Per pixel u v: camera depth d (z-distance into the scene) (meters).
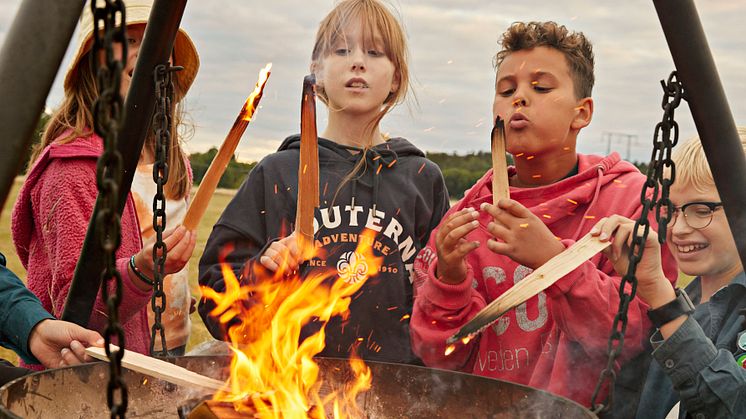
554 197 1.86
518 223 1.50
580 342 1.59
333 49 2.07
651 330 1.64
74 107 1.91
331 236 1.97
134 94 1.38
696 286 1.80
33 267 1.89
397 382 1.39
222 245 1.99
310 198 1.50
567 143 1.88
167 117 1.38
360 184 2.04
